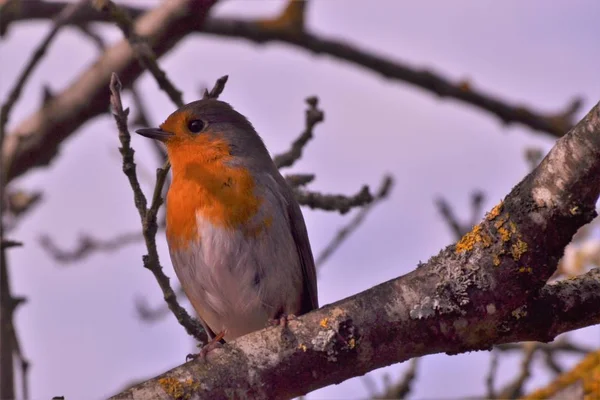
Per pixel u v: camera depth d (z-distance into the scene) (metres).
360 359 7.70
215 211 10.28
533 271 7.57
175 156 10.87
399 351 7.74
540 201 7.50
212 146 10.70
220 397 7.51
